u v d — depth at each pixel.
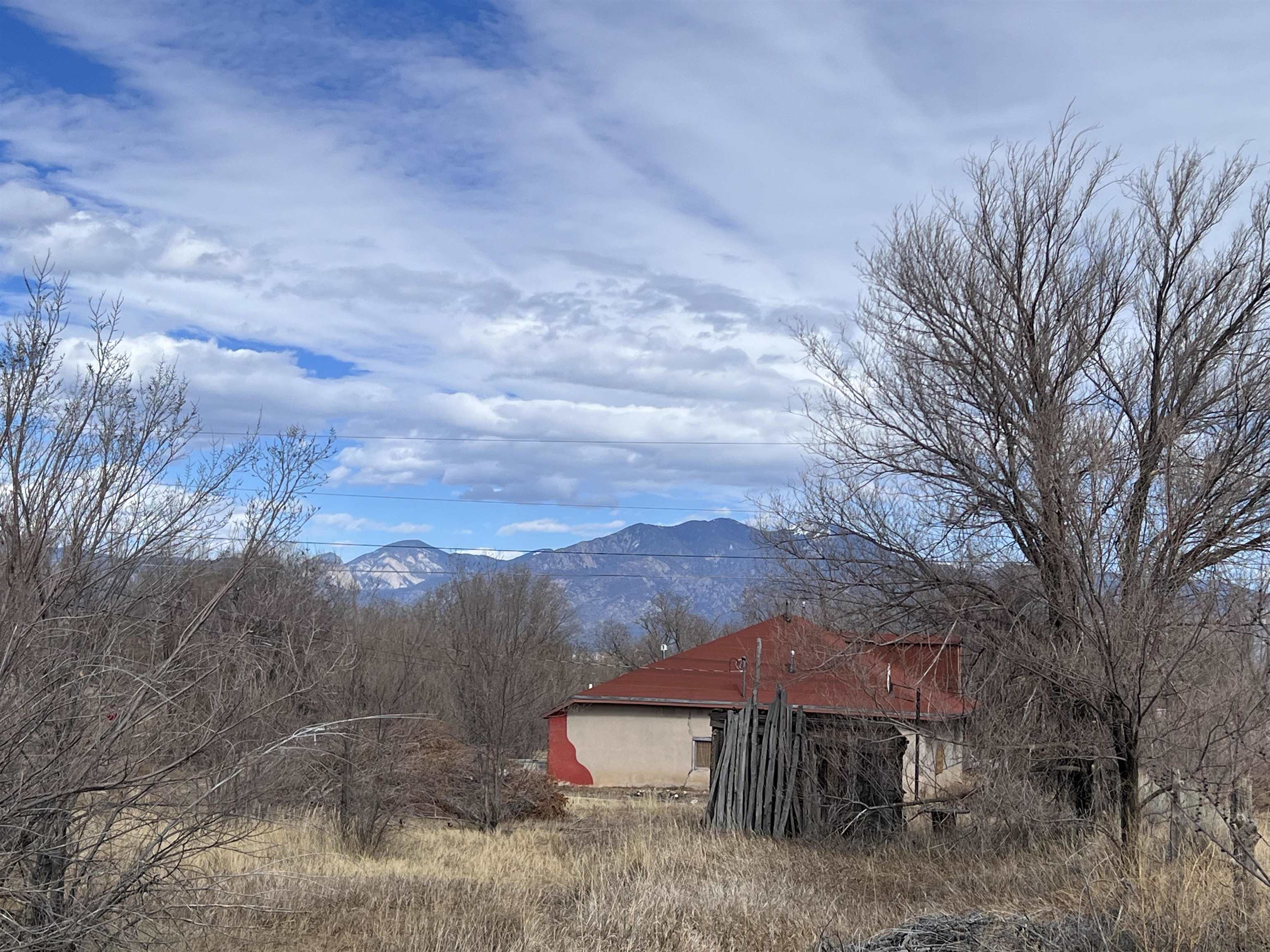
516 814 21.73
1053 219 14.80
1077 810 12.92
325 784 12.86
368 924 9.58
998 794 12.76
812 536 15.83
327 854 12.95
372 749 14.66
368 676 15.23
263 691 7.35
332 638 10.78
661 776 34.75
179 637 6.98
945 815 14.95
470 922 9.88
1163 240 14.27
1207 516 11.52
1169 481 11.16
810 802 16.91
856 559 15.41
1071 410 13.55
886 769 16.31
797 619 17.08
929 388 15.09
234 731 6.92
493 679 20.67
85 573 6.75
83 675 6.32
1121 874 8.98
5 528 6.29
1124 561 10.99
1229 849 8.93
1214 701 9.49
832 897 11.20
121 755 6.52
